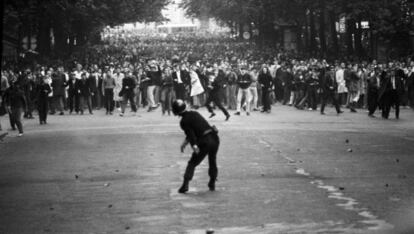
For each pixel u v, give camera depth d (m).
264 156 19.19
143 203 12.96
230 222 11.18
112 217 11.84
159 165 17.84
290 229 10.59
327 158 18.72
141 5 74.50
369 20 56.88
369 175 15.78
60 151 21.53
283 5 70.00
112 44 119.50
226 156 19.22
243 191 13.92
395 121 31.38
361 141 22.78
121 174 16.58
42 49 69.25
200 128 13.89
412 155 19.31
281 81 46.12
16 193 14.52
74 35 79.00
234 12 92.38
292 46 85.75
